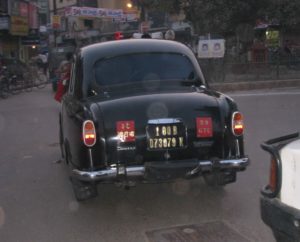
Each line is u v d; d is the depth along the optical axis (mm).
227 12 23609
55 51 29266
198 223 5719
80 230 5699
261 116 13281
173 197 6738
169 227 5645
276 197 3711
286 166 3621
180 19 39969
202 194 6785
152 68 6727
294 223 3445
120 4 52219
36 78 29562
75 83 6789
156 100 5949
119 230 5637
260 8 24047
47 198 6973
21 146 10797
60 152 9984
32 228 5828
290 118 12773
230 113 6043
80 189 6285
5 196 7148
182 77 6738
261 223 5613
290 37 30406
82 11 38094
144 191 7066
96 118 5797
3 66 24766
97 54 6789
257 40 29703
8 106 19031
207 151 5961
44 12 55188
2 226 5934
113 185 7344
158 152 5824
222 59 22328
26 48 38562
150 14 41438
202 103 6016
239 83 21344
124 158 5789
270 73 22641
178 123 5844
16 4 32750
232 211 6059
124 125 5773
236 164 5938
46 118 14930
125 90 6469
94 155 5793
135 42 7051
